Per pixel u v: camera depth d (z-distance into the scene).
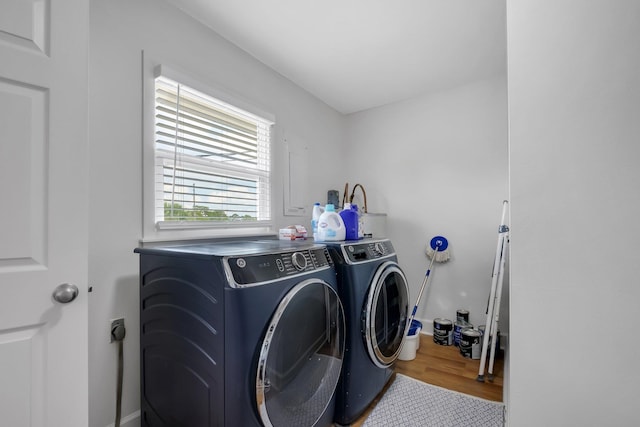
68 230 0.98
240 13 1.68
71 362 0.98
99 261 1.31
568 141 0.72
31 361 0.92
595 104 0.70
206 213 1.81
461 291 2.55
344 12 1.67
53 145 0.95
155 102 1.53
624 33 0.68
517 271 0.77
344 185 3.23
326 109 2.95
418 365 2.09
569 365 0.71
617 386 0.67
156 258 1.22
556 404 0.73
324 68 2.28
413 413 1.54
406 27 1.81
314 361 1.26
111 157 1.36
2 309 0.87
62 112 0.97
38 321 0.92
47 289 0.94
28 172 0.92
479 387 1.79
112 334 1.34
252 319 0.98
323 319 1.31
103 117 1.33
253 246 1.43
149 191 1.49
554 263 0.73
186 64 1.66
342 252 1.50
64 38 0.97
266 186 2.23
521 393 0.76
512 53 0.79
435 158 2.70
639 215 0.66
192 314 1.07
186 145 1.70
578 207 0.71
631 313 0.67
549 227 0.74
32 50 0.92
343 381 1.44
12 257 0.89
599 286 0.69
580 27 0.72
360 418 1.50
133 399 1.40
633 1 0.68
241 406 0.95
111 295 1.34
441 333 2.46
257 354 0.98
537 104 0.76
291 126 2.48
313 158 2.76
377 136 3.04
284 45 1.98
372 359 1.56
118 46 1.38
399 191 2.89
